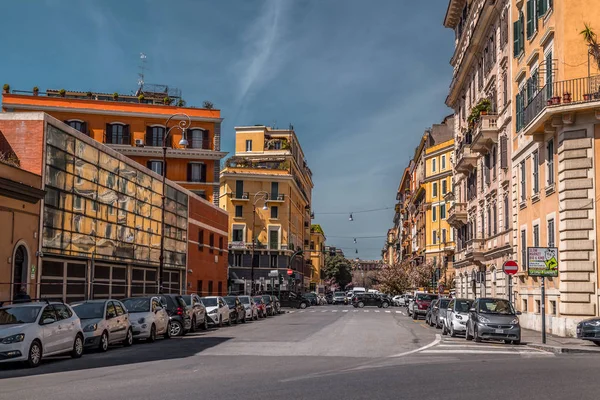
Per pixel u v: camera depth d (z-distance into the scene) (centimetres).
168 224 4656
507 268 2667
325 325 3591
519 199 3400
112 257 3662
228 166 8675
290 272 7481
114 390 1152
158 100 6956
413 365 1541
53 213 2988
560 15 2678
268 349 2073
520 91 3331
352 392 1089
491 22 4009
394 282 10038
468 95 4859
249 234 8512
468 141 4622
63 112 6072
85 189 3325
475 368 1462
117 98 6819
